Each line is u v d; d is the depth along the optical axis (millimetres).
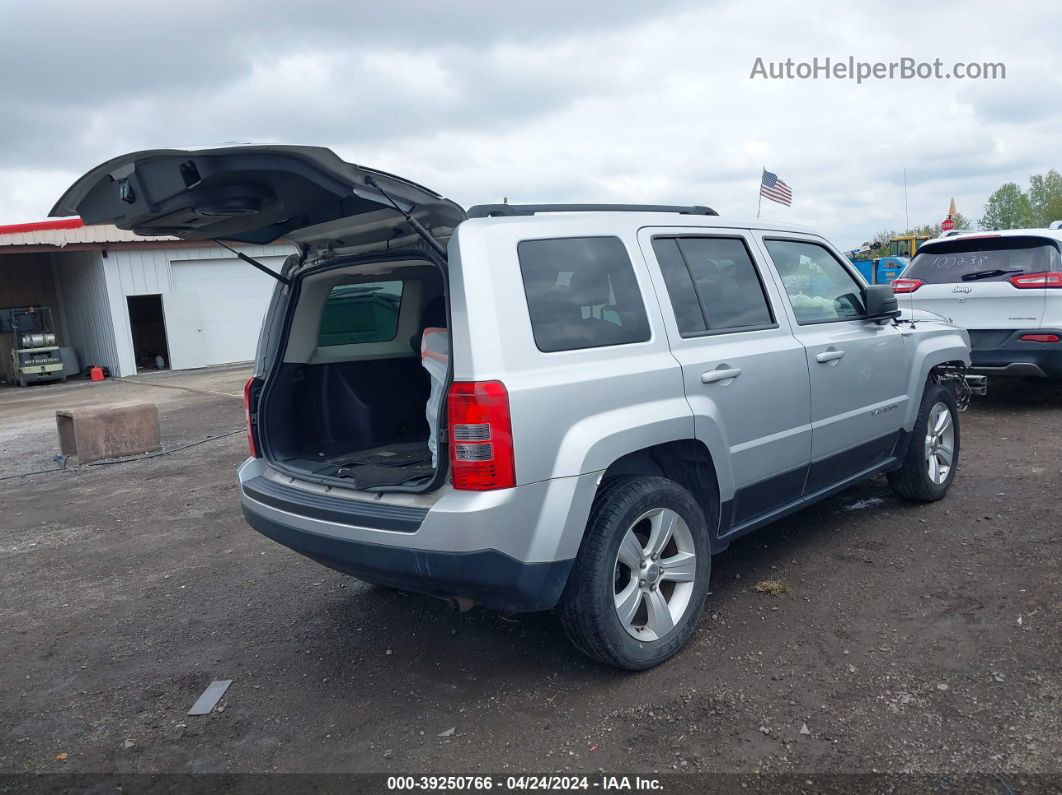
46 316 21828
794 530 5211
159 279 21000
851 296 5023
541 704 3352
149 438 9531
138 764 3162
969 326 8109
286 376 4215
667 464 3850
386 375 4605
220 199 3082
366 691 3598
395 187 3018
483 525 2936
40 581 5383
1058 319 7629
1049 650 3443
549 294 3295
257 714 3479
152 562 5617
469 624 4219
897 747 2883
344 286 4379
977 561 4465
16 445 11016
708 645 3734
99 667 4043
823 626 3846
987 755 2801
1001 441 7105
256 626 4406
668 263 3855
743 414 3932
